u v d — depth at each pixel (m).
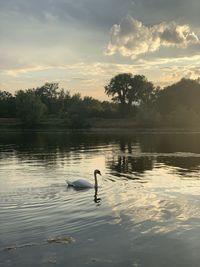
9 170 36.78
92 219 19.66
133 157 49.09
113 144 72.56
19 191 26.50
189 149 59.84
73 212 20.95
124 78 194.25
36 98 169.00
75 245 16.27
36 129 155.88
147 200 23.77
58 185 28.72
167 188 27.50
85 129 148.25
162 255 15.41
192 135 104.56
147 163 42.69
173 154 52.38
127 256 15.30
